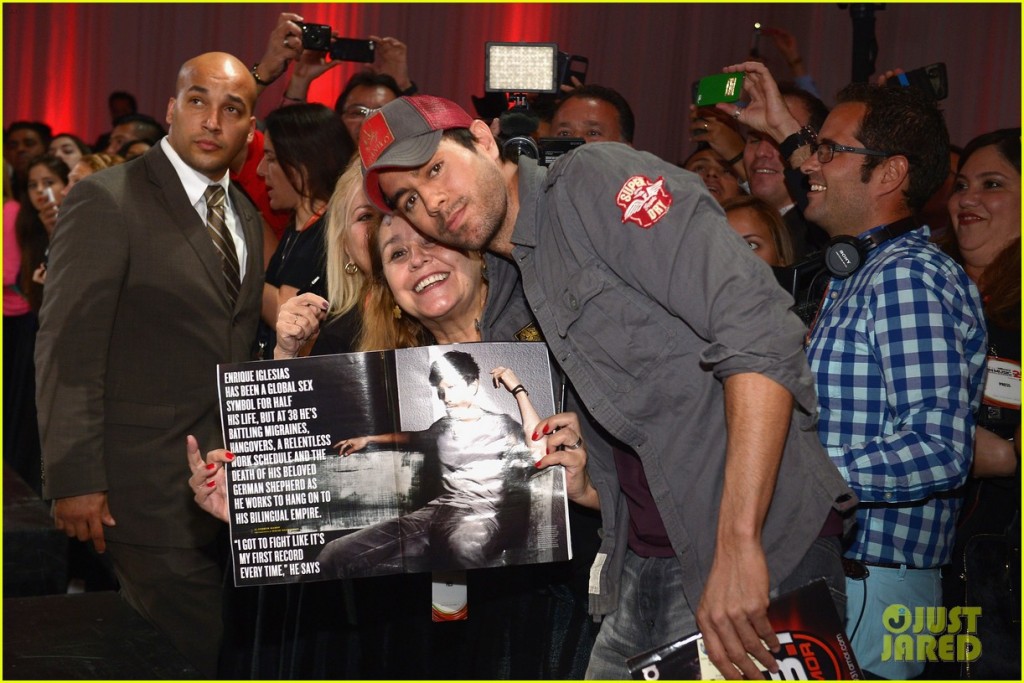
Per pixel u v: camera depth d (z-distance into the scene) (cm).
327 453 165
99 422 258
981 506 213
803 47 678
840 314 186
